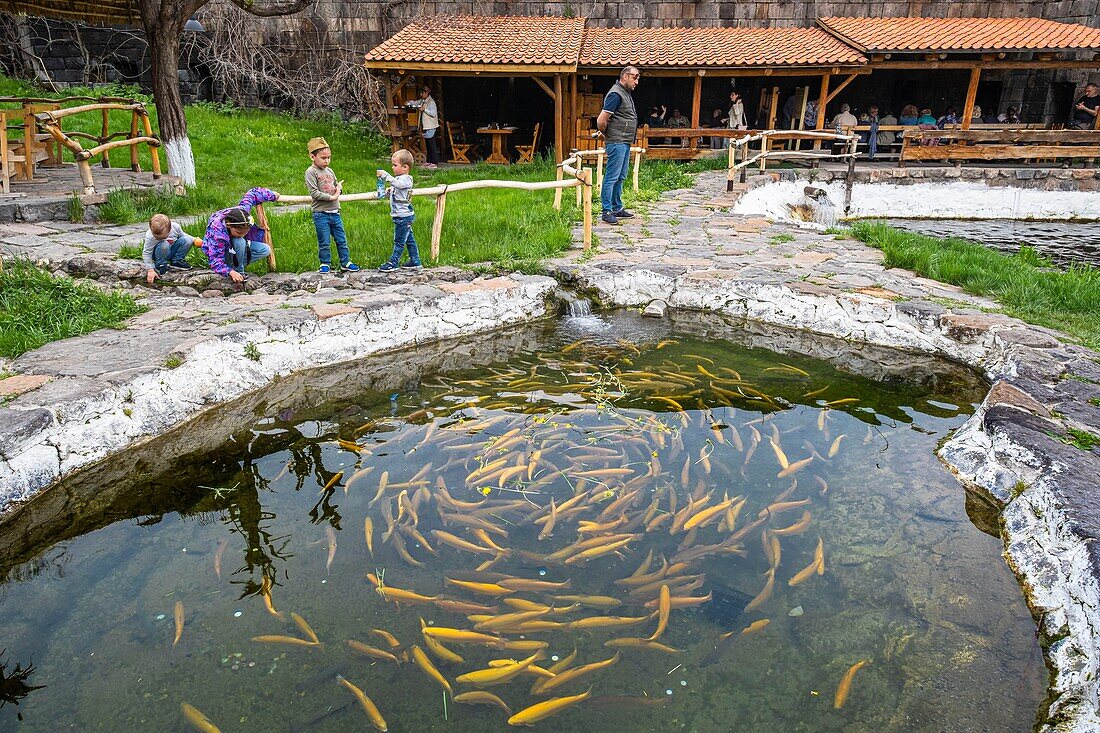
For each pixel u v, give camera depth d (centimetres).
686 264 785
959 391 561
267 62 1923
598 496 408
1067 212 1566
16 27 1742
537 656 300
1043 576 334
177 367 503
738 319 711
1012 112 1873
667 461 450
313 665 301
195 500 419
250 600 338
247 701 284
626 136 1007
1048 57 1634
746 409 528
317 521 397
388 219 952
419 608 330
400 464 453
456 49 1639
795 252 855
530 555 360
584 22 1939
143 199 982
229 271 673
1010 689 286
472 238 868
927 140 1794
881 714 278
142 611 332
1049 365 504
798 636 315
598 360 623
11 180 1045
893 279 736
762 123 1975
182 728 271
